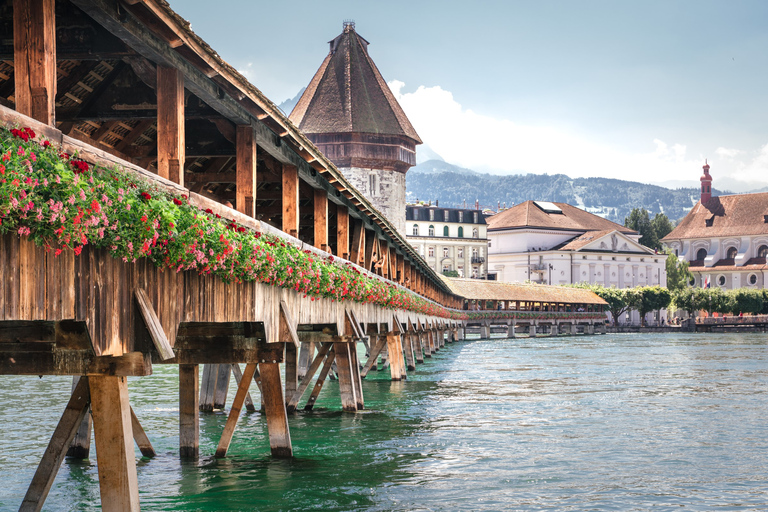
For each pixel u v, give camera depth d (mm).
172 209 7594
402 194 76312
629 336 97625
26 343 6980
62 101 10680
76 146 6523
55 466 7832
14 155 5387
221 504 11258
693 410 23172
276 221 21984
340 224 20266
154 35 8336
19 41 6457
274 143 13047
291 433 17734
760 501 12203
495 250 149000
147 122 12711
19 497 11586
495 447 16406
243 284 10641
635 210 188625
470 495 12172
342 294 17016
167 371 36156
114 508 6992
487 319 83938
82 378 7906
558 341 79625
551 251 138875
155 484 12445
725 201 175375
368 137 73000
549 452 16000
